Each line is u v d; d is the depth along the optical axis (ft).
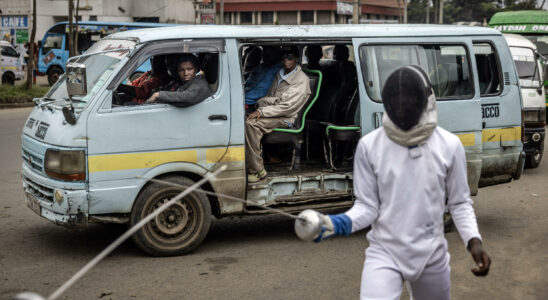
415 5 242.37
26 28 120.16
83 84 16.74
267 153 22.94
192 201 18.43
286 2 176.96
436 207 9.73
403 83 9.21
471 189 21.85
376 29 21.01
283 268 17.48
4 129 47.16
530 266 17.89
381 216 9.82
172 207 18.25
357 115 21.24
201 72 19.19
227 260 18.19
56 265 17.61
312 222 9.12
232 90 18.72
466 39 21.93
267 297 15.24
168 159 18.01
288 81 20.67
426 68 21.29
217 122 18.49
